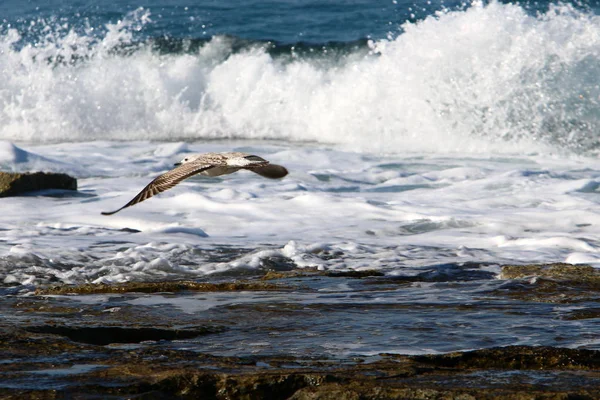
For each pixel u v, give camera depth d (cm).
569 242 3272
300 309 2239
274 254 3103
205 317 2158
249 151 5875
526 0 8738
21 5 9356
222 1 10062
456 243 3331
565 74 6450
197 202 4041
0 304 2325
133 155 5700
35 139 6744
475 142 6091
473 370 1661
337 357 1761
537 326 2020
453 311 2197
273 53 7712
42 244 3234
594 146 5884
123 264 2970
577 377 1592
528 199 4116
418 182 4703
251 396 1551
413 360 1736
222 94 7244
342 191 4475
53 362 1706
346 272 2780
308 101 6981
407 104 6525
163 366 1666
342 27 8975
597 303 2281
